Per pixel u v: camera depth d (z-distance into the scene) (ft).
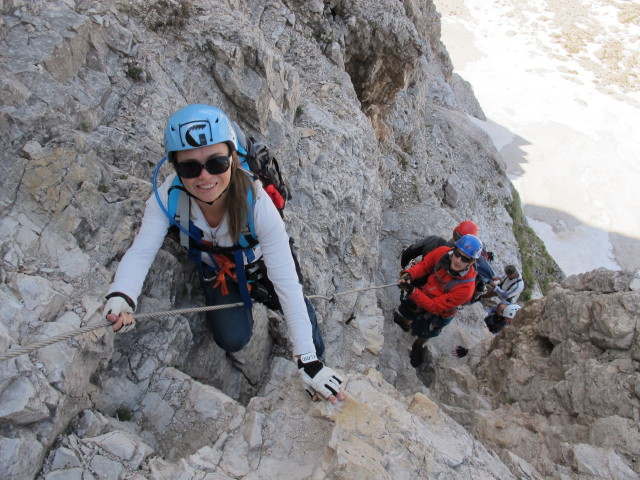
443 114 74.95
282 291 10.67
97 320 10.53
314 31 31.86
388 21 34.04
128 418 11.75
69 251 11.16
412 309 25.77
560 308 21.80
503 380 23.56
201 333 14.67
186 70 17.87
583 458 15.06
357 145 26.96
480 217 65.41
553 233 115.34
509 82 175.83
